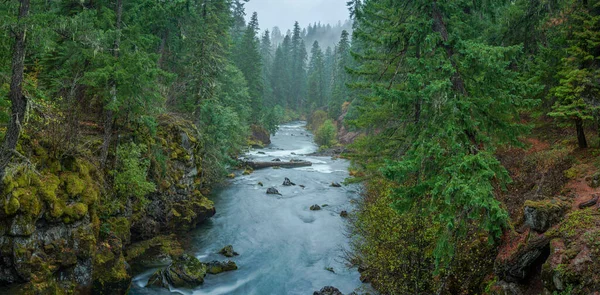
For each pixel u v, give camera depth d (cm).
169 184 1923
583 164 1070
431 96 915
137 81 1333
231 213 2317
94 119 1659
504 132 1005
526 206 895
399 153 1375
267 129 6278
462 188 801
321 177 3478
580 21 1249
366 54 1569
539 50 1535
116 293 1224
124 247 1534
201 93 2680
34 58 1430
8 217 938
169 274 1384
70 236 1097
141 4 1788
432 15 1092
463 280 984
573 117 1159
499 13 1497
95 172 1344
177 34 2772
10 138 938
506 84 944
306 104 10550
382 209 1207
